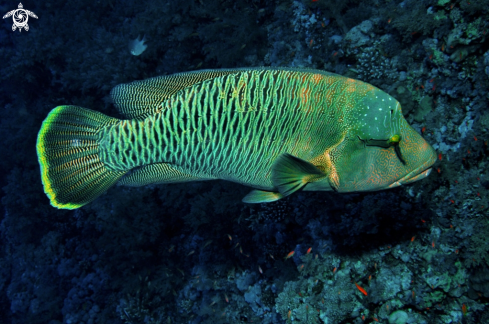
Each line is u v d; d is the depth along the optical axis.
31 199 10.40
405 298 4.43
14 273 11.00
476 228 4.20
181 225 8.31
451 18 4.70
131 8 10.14
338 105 2.64
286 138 2.67
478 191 4.21
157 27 8.31
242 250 6.71
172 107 2.74
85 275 9.54
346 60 5.89
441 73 4.91
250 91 2.62
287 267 6.02
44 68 10.42
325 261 5.06
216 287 7.18
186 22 8.17
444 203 4.54
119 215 8.33
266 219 6.29
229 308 6.91
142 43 8.34
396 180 2.70
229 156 2.75
